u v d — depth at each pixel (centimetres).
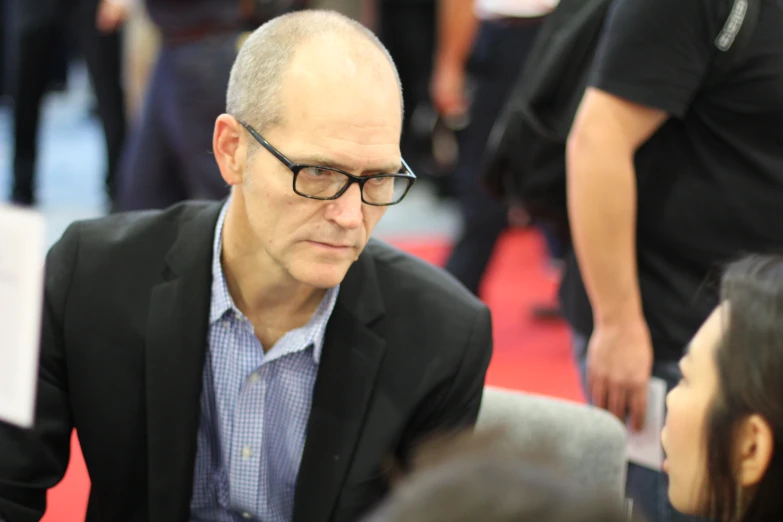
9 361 293
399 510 149
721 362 278
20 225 286
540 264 1318
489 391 440
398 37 1539
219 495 386
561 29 550
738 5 442
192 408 364
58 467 378
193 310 368
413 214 1506
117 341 370
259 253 354
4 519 362
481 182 604
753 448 271
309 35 327
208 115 826
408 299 384
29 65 1301
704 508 293
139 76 1211
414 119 1595
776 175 468
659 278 500
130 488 376
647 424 501
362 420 365
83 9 1294
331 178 323
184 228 384
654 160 485
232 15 818
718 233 483
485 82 966
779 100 455
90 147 1867
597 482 420
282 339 367
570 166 489
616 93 461
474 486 149
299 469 365
